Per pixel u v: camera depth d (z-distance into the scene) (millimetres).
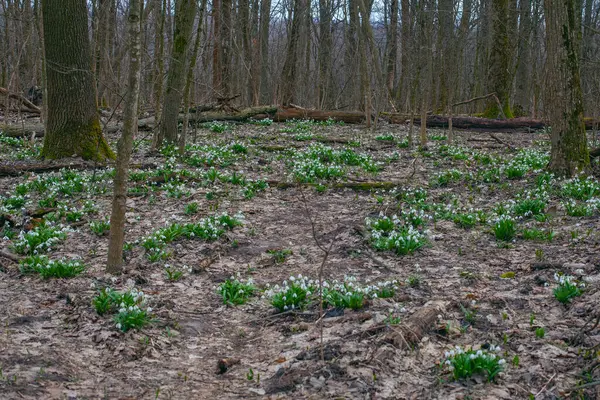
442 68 30797
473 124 22734
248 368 5023
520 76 27531
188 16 15297
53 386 4484
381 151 17281
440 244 8773
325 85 32781
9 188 11953
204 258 8203
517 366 4770
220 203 11297
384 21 35719
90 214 10320
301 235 9523
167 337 5676
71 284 6938
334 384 4523
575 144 12078
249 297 6883
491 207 10758
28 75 26812
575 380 4480
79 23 13500
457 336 5398
